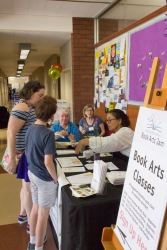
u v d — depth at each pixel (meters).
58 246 2.06
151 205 1.06
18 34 5.15
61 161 2.31
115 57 3.88
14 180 3.89
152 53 2.80
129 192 1.28
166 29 2.52
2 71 16.28
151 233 1.03
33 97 2.10
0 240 2.34
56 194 1.92
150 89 1.26
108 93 4.26
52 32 4.98
